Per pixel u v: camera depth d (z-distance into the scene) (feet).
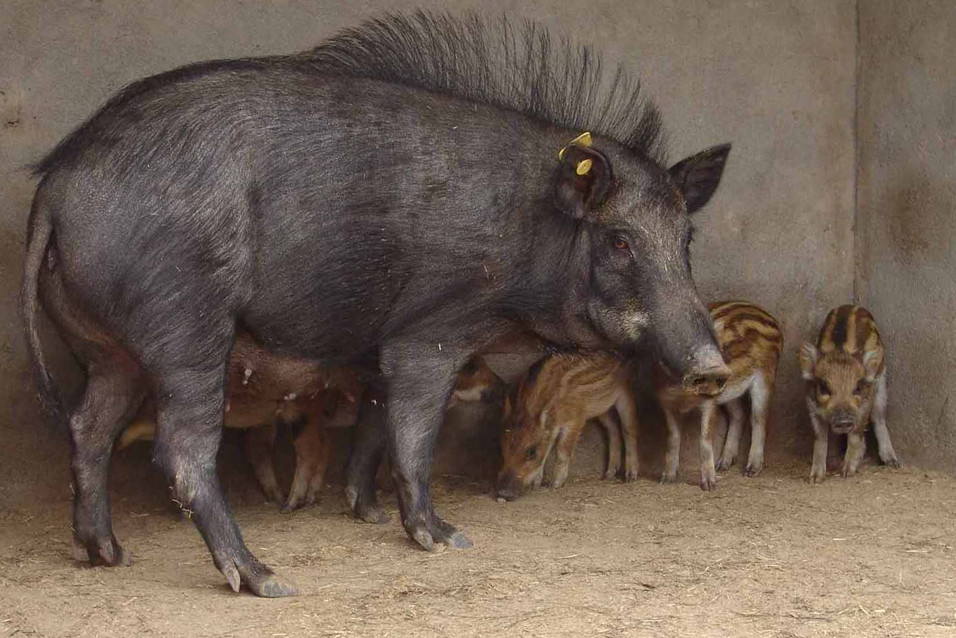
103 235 21.63
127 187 21.75
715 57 33.94
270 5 30.48
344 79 23.98
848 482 31.76
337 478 31.55
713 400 31.53
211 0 30.04
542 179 24.34
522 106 25.91
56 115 29.09
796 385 35.04
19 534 26.96
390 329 24.20
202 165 22.02
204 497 21.93
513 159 24.25
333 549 25.23
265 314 23.07
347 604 21.02
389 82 24.41
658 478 32.89
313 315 23.45
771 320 33.09
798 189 34.91
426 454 25.02
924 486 30.99
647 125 26.53
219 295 22.04
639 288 23.86
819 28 34.71
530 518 28.40
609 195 24.02
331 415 29.84
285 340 23.72
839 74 34.99
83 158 22.08
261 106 22.80
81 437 23.65
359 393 28.30
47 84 28.99
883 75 33.83
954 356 31.40
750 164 34.45
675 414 32.22
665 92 33.60
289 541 26.07
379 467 29.96
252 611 20.68
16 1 28.71
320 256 22.98
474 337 24.77
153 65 29.71
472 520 28.19
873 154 34.19
